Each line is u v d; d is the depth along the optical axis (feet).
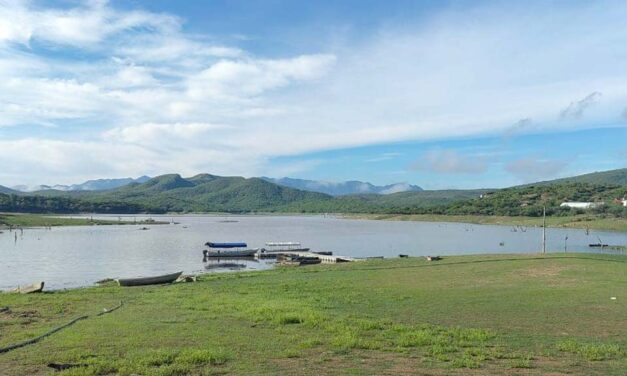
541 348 47.75
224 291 96.48
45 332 55.83
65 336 53.42
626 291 85.87
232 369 40.11
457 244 325.62
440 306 73.20
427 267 137.90
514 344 49.39
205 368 40.34
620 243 339.77
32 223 509.35
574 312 67.15
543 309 69.56
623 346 48.75
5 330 57.82
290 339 51.08
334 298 82.79
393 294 86.99
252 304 75.41
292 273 138.41
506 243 333.42
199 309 71.97
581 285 93.97
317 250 279.49
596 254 162.50
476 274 116.37
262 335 53.36
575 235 431.02
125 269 187.11
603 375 38.83
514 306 72.33
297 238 386.73
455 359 43.09
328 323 58.90
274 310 68.39
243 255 247.91
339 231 491.31
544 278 105.70
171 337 52.47
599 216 590.55
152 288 107.34
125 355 44.70
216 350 45.88
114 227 514.27
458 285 98.22
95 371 39.45
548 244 326.24
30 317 67.77
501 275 112.57
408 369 40.09
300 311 67.26
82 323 61.67
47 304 80.74
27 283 147.33
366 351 46.29
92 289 108.17
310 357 44.01
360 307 72.90
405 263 153.28
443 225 631.15
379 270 135.64
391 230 511.40
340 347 47.52
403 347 47.73
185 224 624.18
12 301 84.79
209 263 217.15
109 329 57.21
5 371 39.96
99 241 327.47
